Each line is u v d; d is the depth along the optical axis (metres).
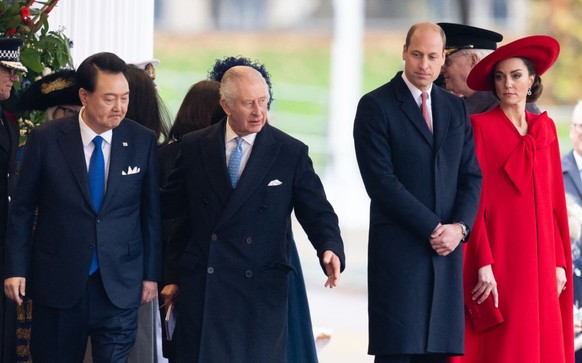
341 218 73.94
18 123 24.58
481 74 24.14
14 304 23.81
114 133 21.89
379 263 22.78
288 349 23.81
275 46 96.31
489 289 23.58
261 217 22.02
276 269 22.12
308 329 24.02
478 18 82.19
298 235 67.50
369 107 22.84
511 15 82.31
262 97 21.78
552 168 24.64
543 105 76.44
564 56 77.38
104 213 21.62
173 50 96.38
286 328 22.33
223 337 21.88
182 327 22.16
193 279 22.14
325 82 95.25
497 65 24.05
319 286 56.97
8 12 26.09
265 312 22.02
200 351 21.84
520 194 23.88
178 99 92.94
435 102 23.00
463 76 26.03
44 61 26.59
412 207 22.38
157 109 24.41
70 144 21.75
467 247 23.80
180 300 22.28
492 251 23.89
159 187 22.69
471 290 23.83
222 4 98.00
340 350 41.31
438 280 22.61
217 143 22.27
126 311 21.86
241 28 96.94
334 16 93.44
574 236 28.69
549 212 24.23
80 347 22.08
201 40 96.56
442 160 22.78
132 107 24.12
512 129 24.08
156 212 22.19
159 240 22.19
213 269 21.98
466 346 23.89
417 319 22.56
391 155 22.78
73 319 21.75
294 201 22.36
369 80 91.38
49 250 21.61
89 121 21.81
